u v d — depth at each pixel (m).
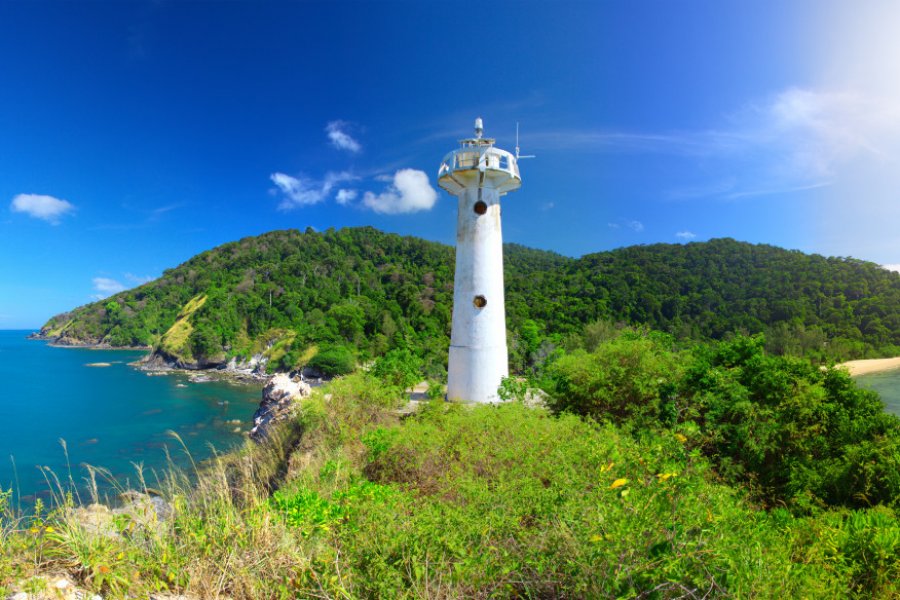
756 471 10.41
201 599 4.70
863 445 9.45
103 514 5.75
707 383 11.70
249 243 178.12
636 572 4.07
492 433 9.94
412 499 6.95
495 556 4.78
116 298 174.38
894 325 69.00
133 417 45.31
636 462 5.23
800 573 4.91
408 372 19.08
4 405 51.50
